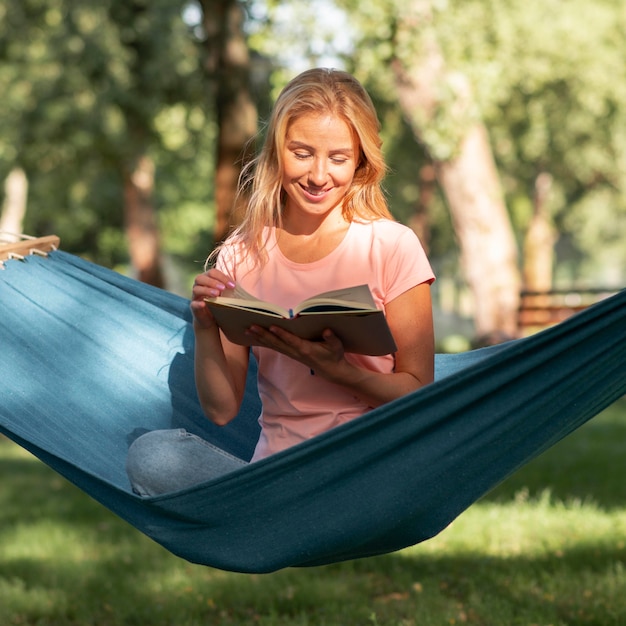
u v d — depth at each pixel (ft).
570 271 240.53
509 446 10.73
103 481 10.82
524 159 108.17
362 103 11.11
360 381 10.80
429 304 11.34
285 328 10.41
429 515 10.96
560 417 10.84
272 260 11.59
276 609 18.92
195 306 11.08
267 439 11.55
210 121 79.41
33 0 72.23
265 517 10.75
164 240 128.88
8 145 85.92
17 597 19.63
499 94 56.90
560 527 23.57
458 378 10.09
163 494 10.53
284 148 11.09
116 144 83.20
